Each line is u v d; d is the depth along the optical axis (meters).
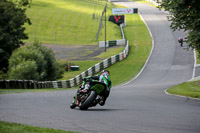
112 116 34.44
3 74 160.25
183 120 32.19
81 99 40.44
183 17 76.38
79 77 151.38
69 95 70.62
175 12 76.31
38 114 35.69
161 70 181.38
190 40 80.81
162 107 46.66
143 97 69.38
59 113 36.81
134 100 60.91
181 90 91.69
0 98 59.66
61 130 23.78
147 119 32.53
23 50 155.00
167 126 28.36
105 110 41.22
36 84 115.62
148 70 182.25
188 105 51.56
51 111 38.94
